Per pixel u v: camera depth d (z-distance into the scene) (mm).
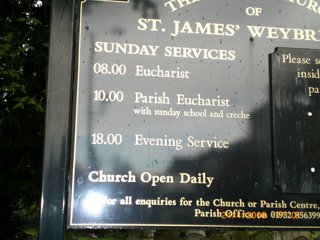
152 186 2906
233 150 3025
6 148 6988
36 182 6969
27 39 6859
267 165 3029
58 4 3008
